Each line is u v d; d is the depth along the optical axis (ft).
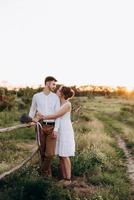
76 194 26.04
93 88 464.65
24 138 54.13
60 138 27.96
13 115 87.40
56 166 30.96
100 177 30.96
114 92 455.22
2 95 107.45
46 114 27.14
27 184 25.00
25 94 153.17
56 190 25.11
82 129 65.26
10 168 30.58
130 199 27.07
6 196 23.77
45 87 27.37
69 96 27.81
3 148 42.45
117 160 41.73
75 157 34.12
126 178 33.65
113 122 100.32
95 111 156.25
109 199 25.39
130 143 55.57
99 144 47.24
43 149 28.07
